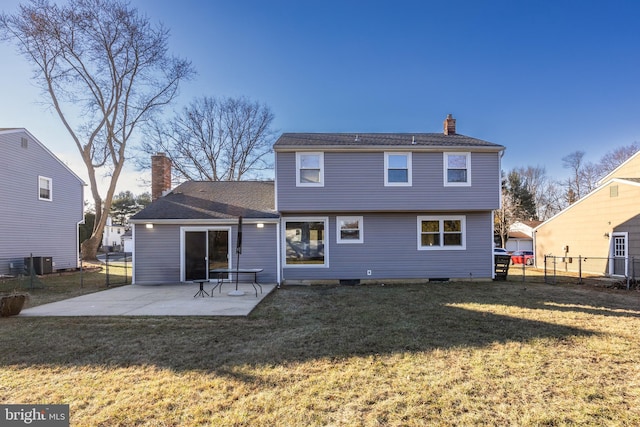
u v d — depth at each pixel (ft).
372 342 17.80
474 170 41.27
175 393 12.03
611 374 13.56
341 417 10.36
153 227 41.16
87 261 75.72
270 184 53.83
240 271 33.58
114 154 77.41
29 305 27.04
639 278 46.21
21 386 12.68
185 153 88.89
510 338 18.42
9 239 50.01
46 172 57.47
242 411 10.75
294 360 15.24
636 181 50.78
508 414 10.51
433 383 12.74
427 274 42.57
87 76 73.31
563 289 36.73
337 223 42.42
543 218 148.46
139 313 24.34
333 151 40.70
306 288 38.24
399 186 40.81
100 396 11.84
